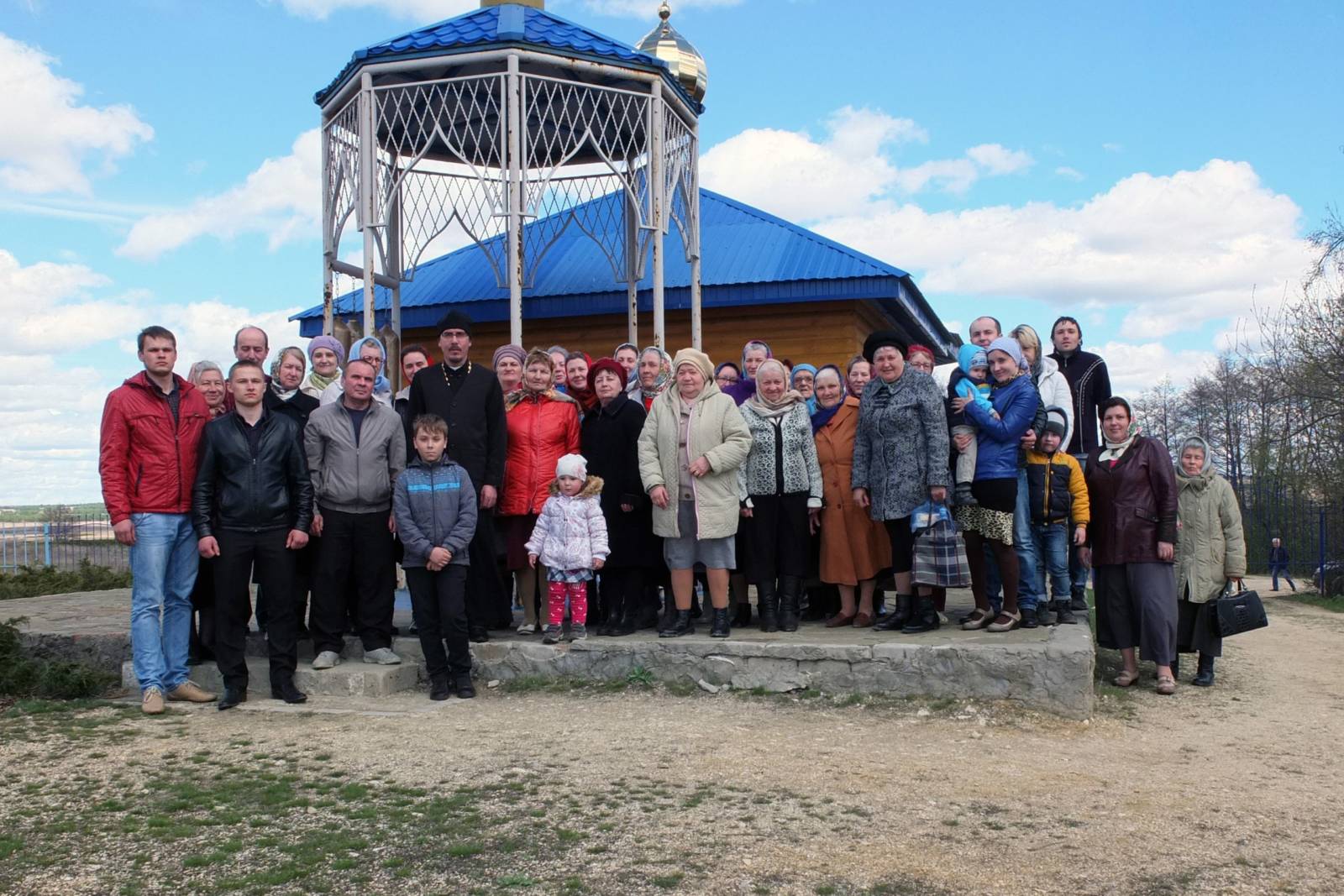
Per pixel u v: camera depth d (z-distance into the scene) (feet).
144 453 20.99
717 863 12.23
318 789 15.08
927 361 25.95
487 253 41.88
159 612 21.18
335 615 23.03
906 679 20.93
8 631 24.90
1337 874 12.21
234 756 17.20
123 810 14.29
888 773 16.01
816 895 11.39
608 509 23.99
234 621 21.47
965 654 20.66
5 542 63.00
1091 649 20.84
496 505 24.21
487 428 23.52
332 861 12.29
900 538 23.50
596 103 34.45
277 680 21.84
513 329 32.94
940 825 13.65
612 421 24.16
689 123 38.81
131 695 23.24
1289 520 79.00
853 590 25.00
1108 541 23.79
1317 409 74.74
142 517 21.04
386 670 22.68
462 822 13.64
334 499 22.65
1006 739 18.35
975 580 23.91
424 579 21.88
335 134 36.40
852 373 25.63
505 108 32.96
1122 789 15.52
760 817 13.85
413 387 23.77
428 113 34.86
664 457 22.97
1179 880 11.94
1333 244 71.00
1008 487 22.38
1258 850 12.98
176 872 12.05
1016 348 22.68
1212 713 21.54
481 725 19.35
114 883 11.74
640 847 12.73
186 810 14.28
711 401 22.93
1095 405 28.22
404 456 23.21
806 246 46.42
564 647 22.93
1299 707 22.44
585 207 50.19
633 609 24.41
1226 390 134.00
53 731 19.22
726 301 43.96
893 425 22.85
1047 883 11.76
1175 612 23.52
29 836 13.24
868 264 43.83
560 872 11.99
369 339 26.02
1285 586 78.74
